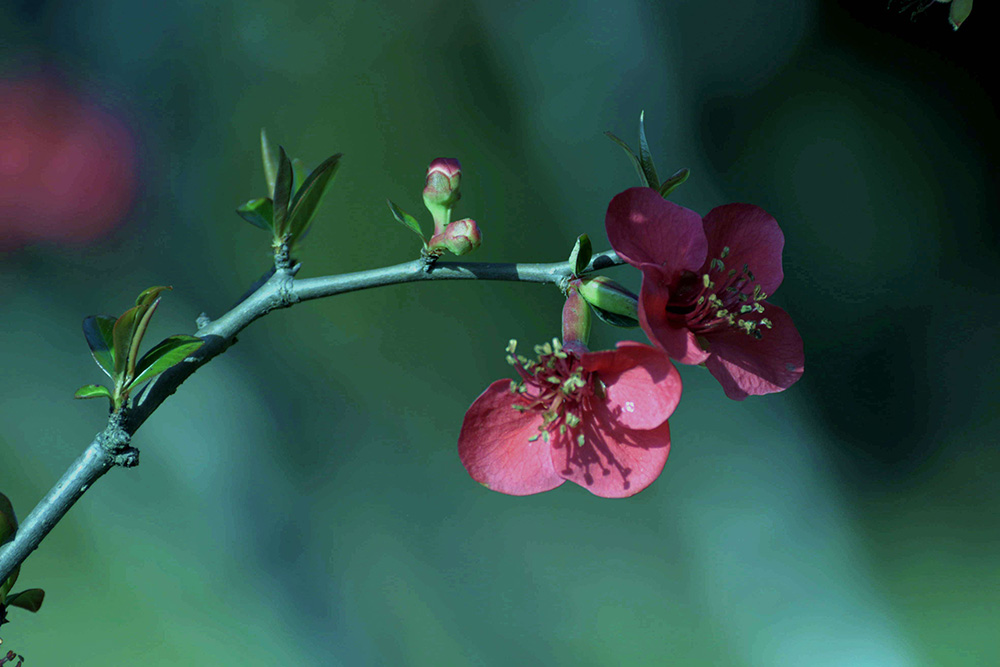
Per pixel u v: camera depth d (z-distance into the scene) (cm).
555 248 237
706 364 85
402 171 222
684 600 213
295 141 216
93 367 208
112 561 195
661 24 254
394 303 222
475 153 233
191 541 199
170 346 84
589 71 242
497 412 85
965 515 230
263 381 208
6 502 84
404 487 215
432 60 228
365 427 215
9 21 201
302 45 218
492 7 232
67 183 200
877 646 204
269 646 189
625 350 84
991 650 196
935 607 208
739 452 237
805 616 212
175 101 211
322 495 208
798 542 224
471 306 229
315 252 216
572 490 229
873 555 229
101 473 84
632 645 202
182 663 180
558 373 85
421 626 200
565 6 238
